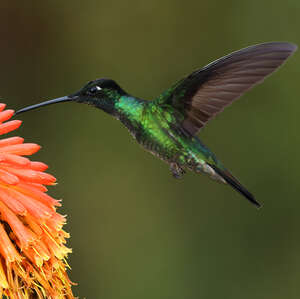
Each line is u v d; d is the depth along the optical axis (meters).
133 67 13.08
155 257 12.24
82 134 12.62
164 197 12.56
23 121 12.59
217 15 13.19
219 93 6.29
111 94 6.44
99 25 13.06
